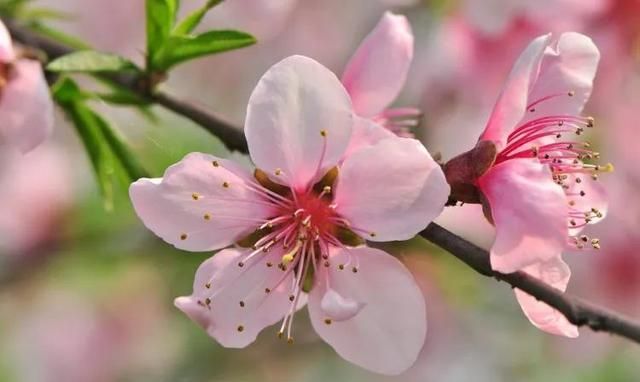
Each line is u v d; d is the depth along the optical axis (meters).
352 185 0.47
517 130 0.47
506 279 0.46
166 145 0.53
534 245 0.46
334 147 0.47
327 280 0.47
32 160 0.61
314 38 0.61
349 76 0.48
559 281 0.46
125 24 0.59
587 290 0.59
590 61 0.47
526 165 0.46
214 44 0.49
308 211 0.47
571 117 0.47
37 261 0.60
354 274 0.47
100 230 0.59
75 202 0.60
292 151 0.47
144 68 0.49
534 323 0.47
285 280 0.47
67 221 0.60
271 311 0.47
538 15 0.55
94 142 0.50
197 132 0.57
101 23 0.59
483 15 0.56
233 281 0.47
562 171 0.47
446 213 0.58
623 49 0.56
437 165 0.46
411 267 0.59
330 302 0.46
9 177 0.61
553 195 0.46
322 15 0.61
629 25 0.56
